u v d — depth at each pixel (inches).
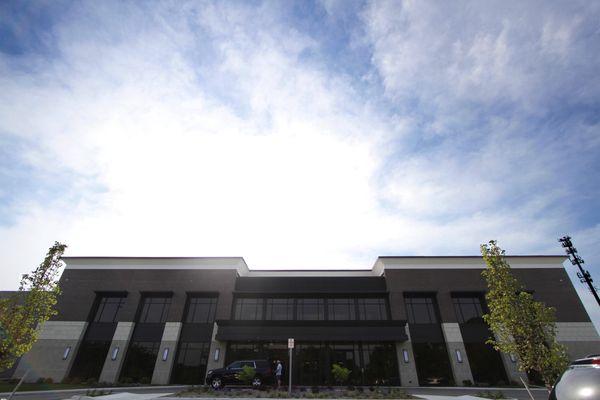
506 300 538.3
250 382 831.1
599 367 185.8
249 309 1171.3
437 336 1101.1
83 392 741.3
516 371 1015.0
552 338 505.7
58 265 633.6
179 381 1040.2
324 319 1141.7
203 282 1206.9
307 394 711.1
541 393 802.2
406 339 1043.3
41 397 661.9
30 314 573.9
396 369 1032.2
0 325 538.0
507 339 536.4
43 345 1092.5
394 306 1140.5
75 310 1160.2
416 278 1194.6
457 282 1183.6
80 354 1097.4
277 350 1058.1
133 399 620.1
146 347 1107.3
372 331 1064.2
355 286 1207.6
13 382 965.2
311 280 1225.4
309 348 1059.3
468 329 1104.8
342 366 1029.8
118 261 1258.6
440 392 826.8
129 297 1184.2
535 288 1159.6
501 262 575.5
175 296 1179.3
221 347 1067.9
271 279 1230.3
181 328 1128.8
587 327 1087.0
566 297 1139.9
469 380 1010.1
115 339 1106.1
